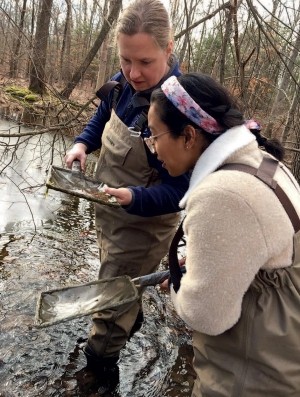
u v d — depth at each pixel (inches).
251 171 53.4
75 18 531.8
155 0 77.2
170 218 96.0
